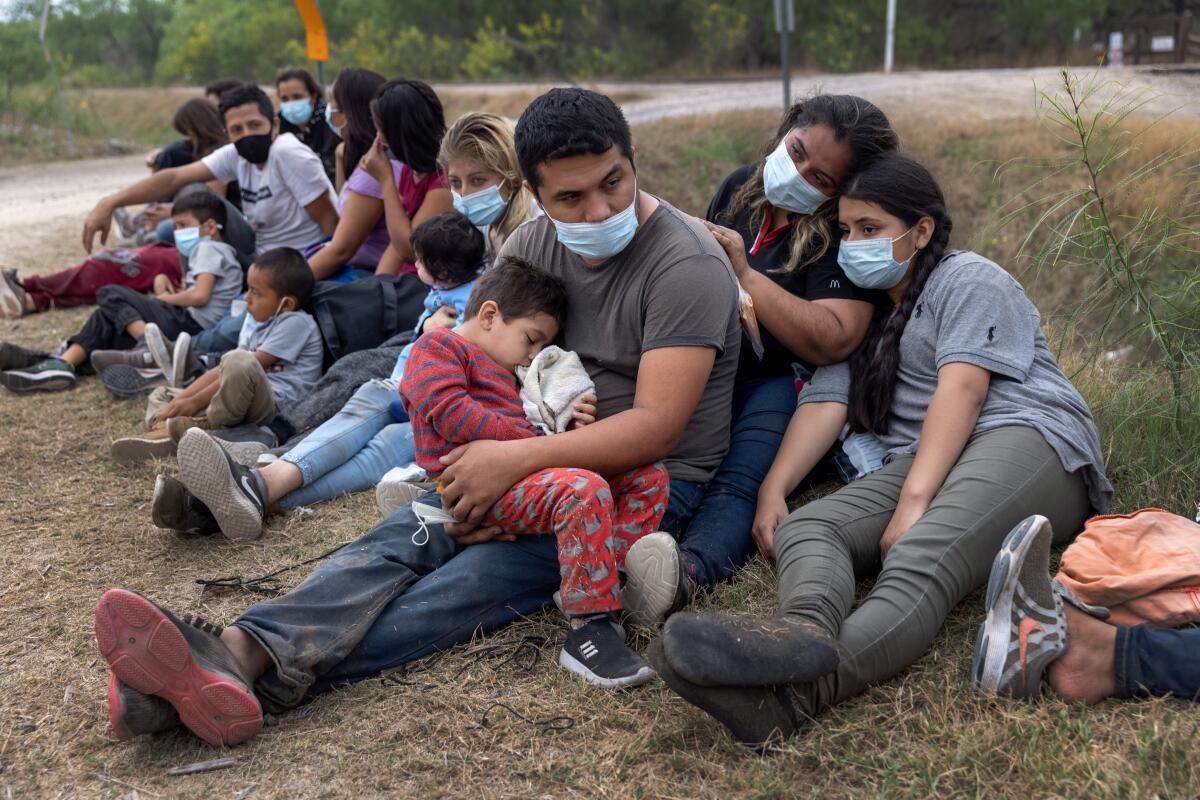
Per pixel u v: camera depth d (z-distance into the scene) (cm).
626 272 274
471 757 219
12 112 1914
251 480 327
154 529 339
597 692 236
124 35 4500
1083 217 354
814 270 312
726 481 299
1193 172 400
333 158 675
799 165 297
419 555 263
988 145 1094
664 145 1288
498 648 258
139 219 879
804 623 212
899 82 1903
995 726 208
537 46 2955
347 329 434
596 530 243
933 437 262
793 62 2856
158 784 215
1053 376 277
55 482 385
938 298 281
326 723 233
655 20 2967
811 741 210
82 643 271
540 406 267
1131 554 241
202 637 221
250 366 372
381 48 3034
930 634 229
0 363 494
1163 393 339
